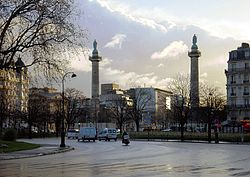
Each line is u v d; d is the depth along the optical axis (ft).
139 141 272.31
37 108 358.43
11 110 349.20
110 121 520.42
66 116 405.39
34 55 121.19
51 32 120.67
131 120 474.08
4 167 80.12
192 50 448.24
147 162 92.27
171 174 66.33
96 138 295.69
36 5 117.39
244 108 385.29
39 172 69.36
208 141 258.16
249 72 385.91
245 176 63.36
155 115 578.66
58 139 311.88
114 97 603.67
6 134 215.72
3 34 115.96
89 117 499.92
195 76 442.09
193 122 371.35
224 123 371.56
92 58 523.70
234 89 395.96
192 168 77.20
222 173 67.82
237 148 164.96
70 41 123.54
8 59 120.16
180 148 164.96
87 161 96.32
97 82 520.42
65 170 73.26
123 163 89.51
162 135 314.55
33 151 136.87
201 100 352.90
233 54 399.03
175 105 317.83
